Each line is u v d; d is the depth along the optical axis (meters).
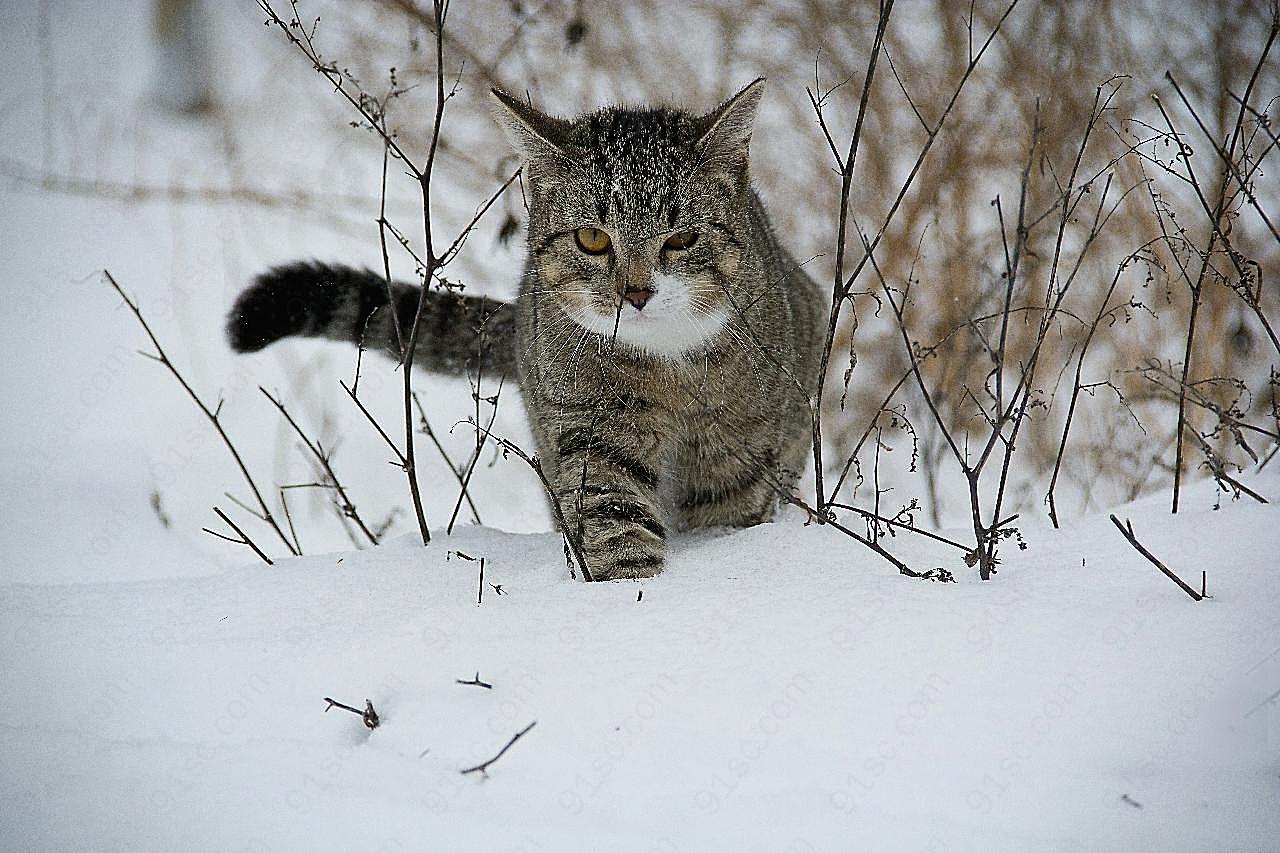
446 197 7.70
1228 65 6.29
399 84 7.23
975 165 6.34
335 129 8.72
